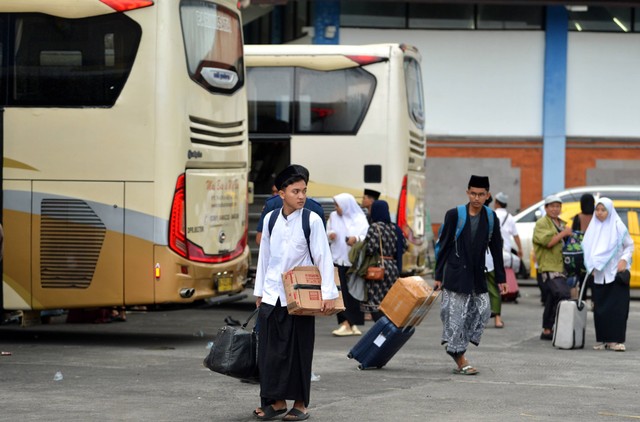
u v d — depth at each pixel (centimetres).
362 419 1141
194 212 1717
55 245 1692
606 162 4166
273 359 1116
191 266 1703
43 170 1689
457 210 1477
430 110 4125
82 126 1683
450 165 4141
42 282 1694
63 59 1689
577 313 1798
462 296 1479
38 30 1697
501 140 4138
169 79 1672
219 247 1788
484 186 1466
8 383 1370
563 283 1912
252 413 1171
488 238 1483
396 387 1366
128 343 1812
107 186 1678
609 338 1772
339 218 1920
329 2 4012
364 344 1514
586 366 1584
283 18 4306
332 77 2397
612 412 1206
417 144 2509
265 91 2412
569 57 4141
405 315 1498
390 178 2369
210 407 1209
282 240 1122
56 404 1218
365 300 1872
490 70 4125
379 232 1850
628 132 4166
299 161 2398
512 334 2011
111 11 1681
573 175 4159
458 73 4119
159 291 1678
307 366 1125
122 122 1677
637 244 2695
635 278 2683
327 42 4022
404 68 2409
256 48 2419
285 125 2403
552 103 4125
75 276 1692
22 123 1694
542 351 1764
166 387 1347
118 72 1680
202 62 1752
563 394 1327
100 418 1136
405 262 2398
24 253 1695
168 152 1670
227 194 1823
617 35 4144
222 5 1823
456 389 1355
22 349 1720
